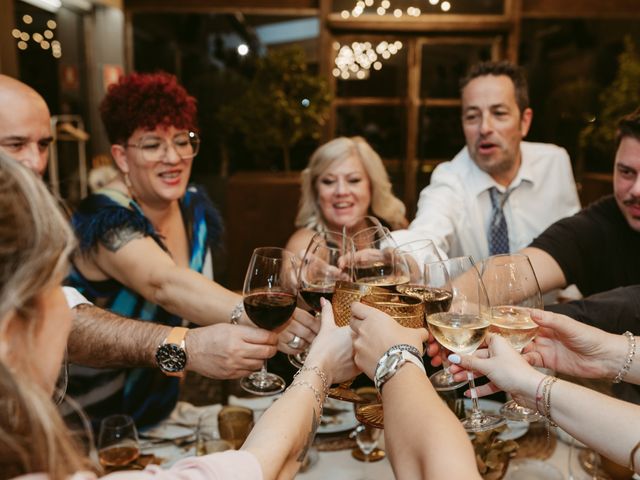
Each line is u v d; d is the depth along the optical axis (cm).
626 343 138
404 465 93
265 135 618
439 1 607
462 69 628
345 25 609
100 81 585
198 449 150
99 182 269
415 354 108
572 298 256
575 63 619
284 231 609
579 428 112
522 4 607
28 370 72
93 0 550
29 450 68
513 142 254
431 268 133
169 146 194
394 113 640
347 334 125
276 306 133
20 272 69
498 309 141
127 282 184
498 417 135
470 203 265
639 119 175
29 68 474
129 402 181
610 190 588
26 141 170
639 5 602
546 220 276
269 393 143
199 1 612
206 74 636
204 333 146
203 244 224
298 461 106
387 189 253
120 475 77
